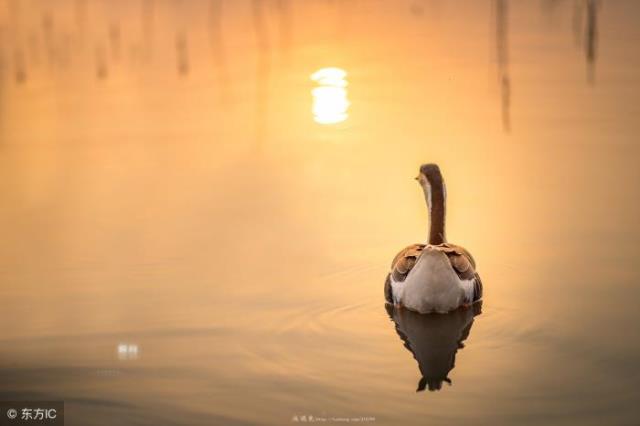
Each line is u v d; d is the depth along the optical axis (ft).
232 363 41.09
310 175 64.75
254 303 47.44
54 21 105.91
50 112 79.82
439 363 40.40
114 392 38.73
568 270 49.60
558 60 85.56
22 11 110.01
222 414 36.68
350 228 56.70
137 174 65.67
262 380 39.45
